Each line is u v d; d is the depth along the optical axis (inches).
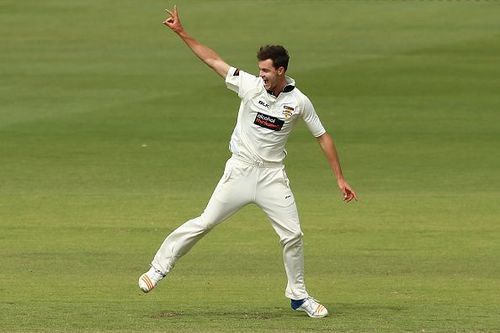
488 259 1935.3
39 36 5088.6
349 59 4608.8
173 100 3843.5
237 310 1518.2
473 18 5536.4
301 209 2412.6
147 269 1840.6
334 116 3649.1
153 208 2418.8
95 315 1475.1
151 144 3203.7
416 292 1658.5
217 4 5841.5
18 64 4473.4
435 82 4183.1
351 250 2012.8
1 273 1791.3
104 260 1911.9
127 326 1407.5
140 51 4766.2
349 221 2288.4
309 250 2012.8
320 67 4441.4
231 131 3403.1
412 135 3361.2
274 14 5595.5
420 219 2309.3
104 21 5423.2
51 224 2242.9
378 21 5457.7
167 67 4429.1
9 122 3481.8
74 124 3457.2
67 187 2657.5
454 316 1480.1
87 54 4699.8
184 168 2908.5
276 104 1430.9
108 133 3341.5
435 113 3690.9
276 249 2018.9
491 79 4234.7
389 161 3006.9
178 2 5885.8
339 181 1471.5
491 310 1523.1
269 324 1428.4
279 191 1455.5
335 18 5511.8
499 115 3663.9
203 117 3597.4
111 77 4234.7
